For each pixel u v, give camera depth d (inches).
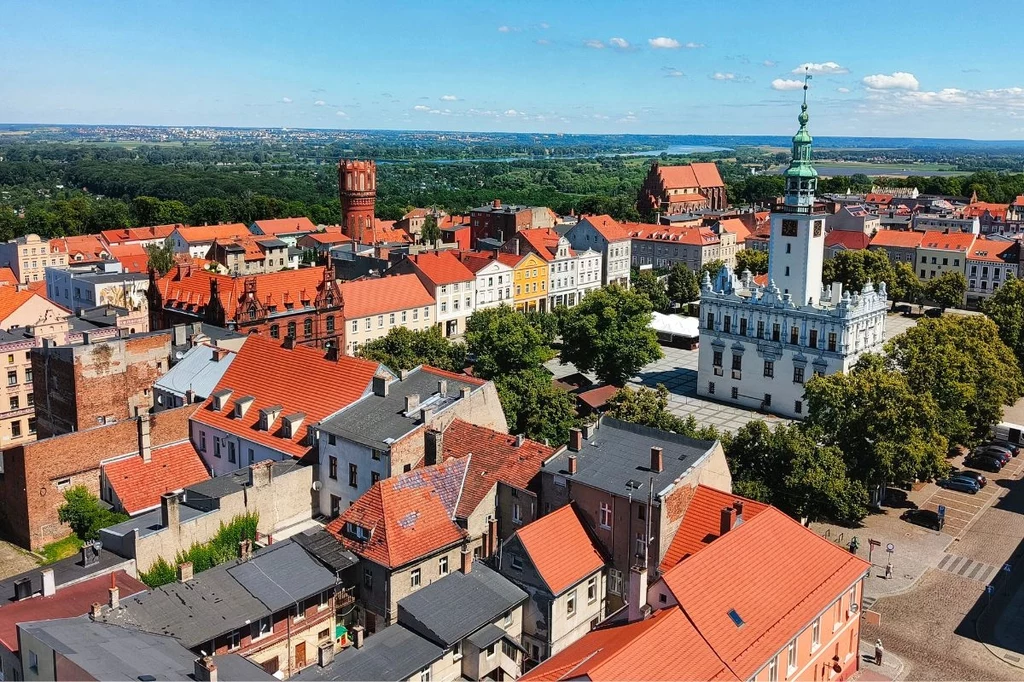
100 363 4192.9
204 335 4835.1
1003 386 4495.6
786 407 5536.4
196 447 3927.2
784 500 3385.8
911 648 2920.8
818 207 5723.4
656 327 7411.4
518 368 4889.3
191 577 2630.4
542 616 2721.5
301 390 3823.8
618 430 3191.4
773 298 5497.1
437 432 3304.6
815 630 2491.4
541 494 3048.7
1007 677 2753.4
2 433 4817.9
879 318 5472.4
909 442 3651.6
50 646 2030.0
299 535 2962.6
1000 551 3629.4
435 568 2930.6
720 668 2145.7
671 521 2780.5
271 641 2620.6
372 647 2486.5
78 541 3533.5
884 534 3791.8
